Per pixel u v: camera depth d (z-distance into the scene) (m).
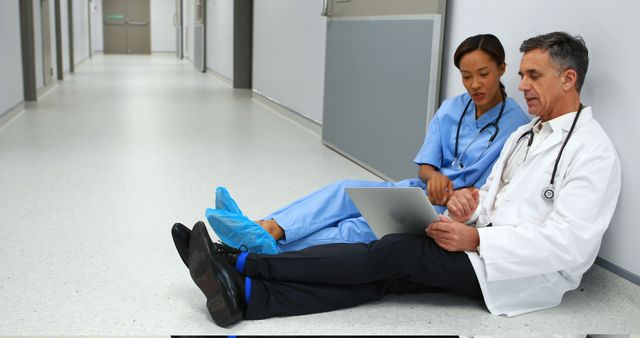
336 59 3.96
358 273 1.61
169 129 4.81
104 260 2.01
